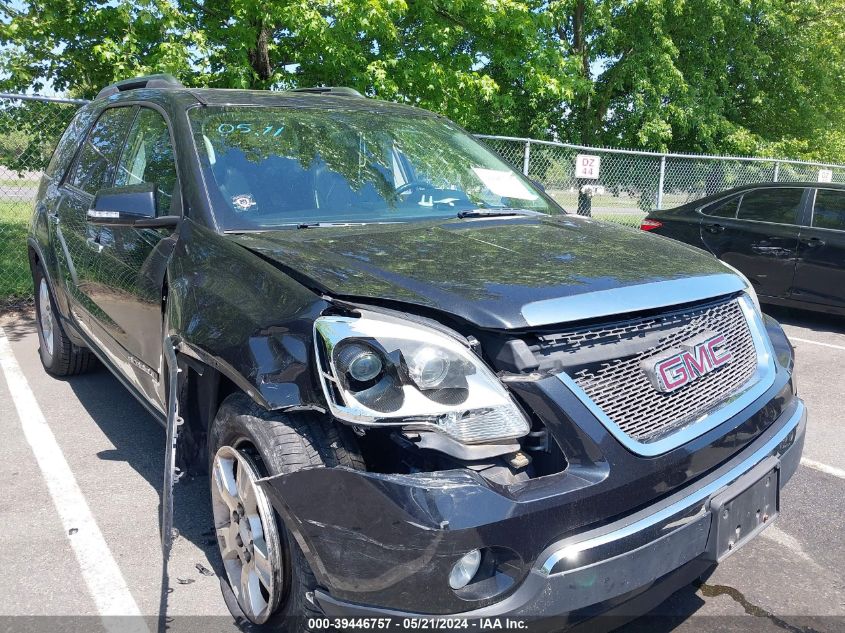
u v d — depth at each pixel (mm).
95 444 4352
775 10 18250
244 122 3562
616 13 17047
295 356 2188
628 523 2109
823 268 7633
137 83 4578
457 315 2166
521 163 11539
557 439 2100
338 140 3660
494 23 11734
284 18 9555
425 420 2039
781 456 2596
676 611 2818
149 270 3275
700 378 2443
